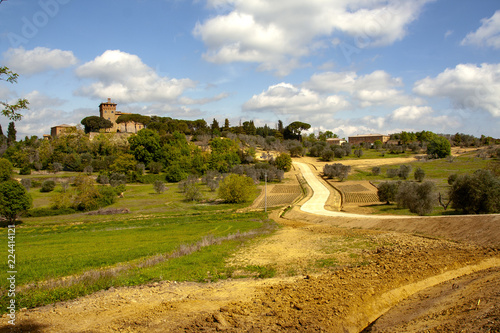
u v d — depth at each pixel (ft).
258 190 311.06
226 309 39.19
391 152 534.78
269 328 34.17
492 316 27.81
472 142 565.12
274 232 118.32
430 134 651.66
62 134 467.52
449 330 28.66
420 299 40.22
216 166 412.36
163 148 425.69
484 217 79.15
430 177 334.44
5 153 412.77
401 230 94.48
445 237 77.77
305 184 332.60
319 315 36.35
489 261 53.72
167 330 34.68
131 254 81.76
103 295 47.37
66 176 347.36
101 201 237.86
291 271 58.95
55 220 189.26
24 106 37.29
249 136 630.33
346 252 72.43
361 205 219.41
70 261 75.15
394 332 31.99
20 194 179.63
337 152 512.22
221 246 87.35
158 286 51.49
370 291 42.47
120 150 454.40
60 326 36.24
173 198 276.21
